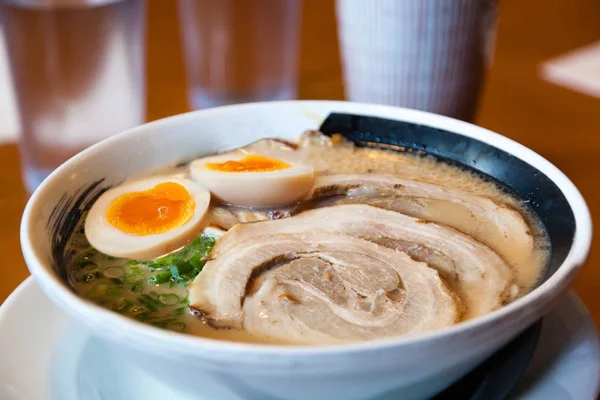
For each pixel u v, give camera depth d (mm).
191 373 300
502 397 326
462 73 535
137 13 545
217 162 433
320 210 402
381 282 355
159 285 369
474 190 419
